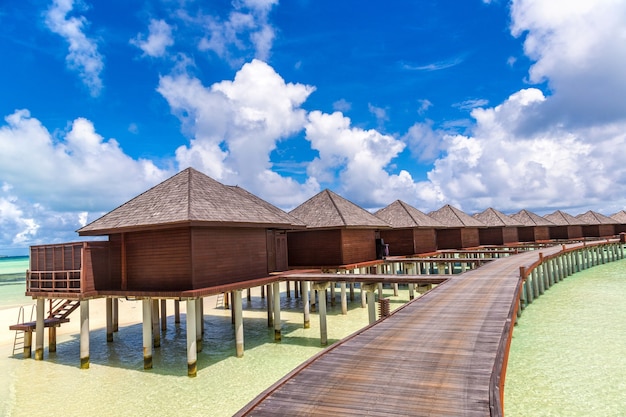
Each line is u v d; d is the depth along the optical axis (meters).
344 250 25.39
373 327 10.07
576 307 23.20
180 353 17.80
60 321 18.50
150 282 15.78
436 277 18.70
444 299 13.71
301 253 26.38
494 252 38.28
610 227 65.19
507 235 52.34
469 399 5.80
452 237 43.94
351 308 26.84
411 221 35.66
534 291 26.66
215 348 18.33
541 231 58.66
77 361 17.14
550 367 13.77
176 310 23.92
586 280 34.09
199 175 18.83
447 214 46.09
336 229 25.45
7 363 17.14
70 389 13.80
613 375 12.86
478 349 8.04
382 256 30.73
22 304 35.28
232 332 21.47
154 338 18.89
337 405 5.75
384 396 6.00
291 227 20.23
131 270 16.27
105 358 17.45
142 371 15.45
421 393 6.05
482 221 51.06
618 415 10.32
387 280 18.20
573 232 62.62
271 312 22.41
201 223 14.66
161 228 15.38
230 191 19.28
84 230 16.83
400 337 9.09
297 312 26.20
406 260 28.88
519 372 13.44
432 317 11.02
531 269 23.03
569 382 12.47
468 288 15.89
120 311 28.62
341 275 19.20
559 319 20.44
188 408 11.82
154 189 18.23
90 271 16.30
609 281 33.09
